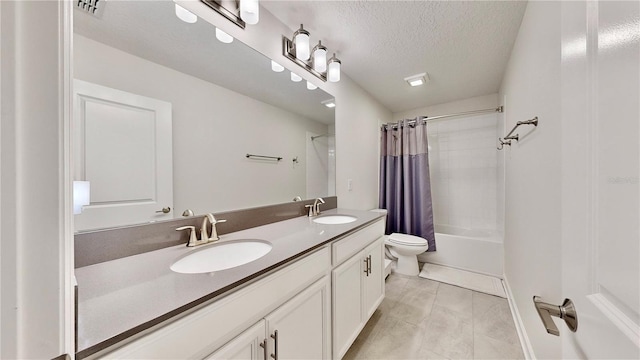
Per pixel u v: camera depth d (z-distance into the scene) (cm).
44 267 27
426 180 270
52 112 27
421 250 235
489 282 226
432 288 218
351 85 234
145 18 98
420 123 273
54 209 28
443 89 259
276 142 160
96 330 48
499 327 161
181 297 60
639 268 29
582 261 42
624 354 30
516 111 165
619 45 33
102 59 86
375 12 141
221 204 127
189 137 113
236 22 126
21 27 25
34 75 26
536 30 118
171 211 105
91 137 83
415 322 168
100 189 84
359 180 251
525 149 139
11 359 24
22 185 25
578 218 43
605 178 36
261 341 78
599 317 36
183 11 109
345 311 130
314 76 185
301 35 144
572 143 46
